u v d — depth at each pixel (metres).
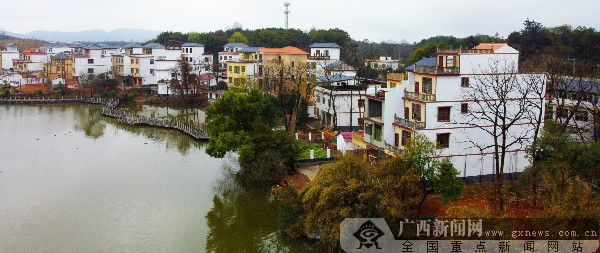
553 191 37.22
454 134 49.47
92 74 137.50
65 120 100.31
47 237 40.88
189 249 39.16
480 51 52.28
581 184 36.19
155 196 51.41
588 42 101.50
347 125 77.75
